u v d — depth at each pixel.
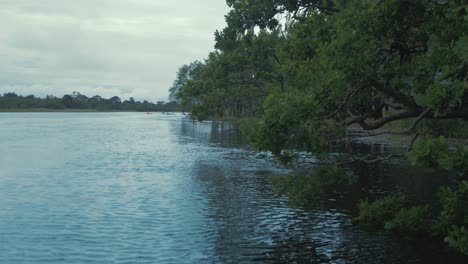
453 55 9.41
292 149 10.89
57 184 25.03
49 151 44.09
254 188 23.52
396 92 11.77
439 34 10.93
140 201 20.42
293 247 13.74
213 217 17.41
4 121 126.38
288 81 17.52
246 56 30.81
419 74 11.09
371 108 12.83
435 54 9.96
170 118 179.00
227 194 21.91
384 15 10.93
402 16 11.07
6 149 45.78
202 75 37.34
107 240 14.62
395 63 12.44
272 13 28.30
